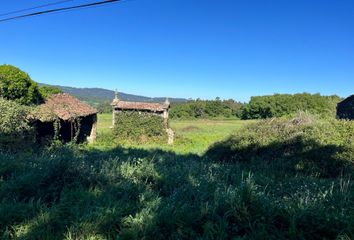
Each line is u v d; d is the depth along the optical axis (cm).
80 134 2953
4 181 598
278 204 449
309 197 484
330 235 390
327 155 1097
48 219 448
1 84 2300
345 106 3600
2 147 1543
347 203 455
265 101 9181
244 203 438
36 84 2516
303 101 8731
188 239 405
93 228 423
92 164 761
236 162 1234
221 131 5034
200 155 1611
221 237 391
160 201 492
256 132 1431
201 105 9856
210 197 498
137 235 406
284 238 384
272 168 1092
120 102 3372
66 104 2630
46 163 669
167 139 3241
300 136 1255
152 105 3328
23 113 1864
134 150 1412
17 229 437
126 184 577
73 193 534
